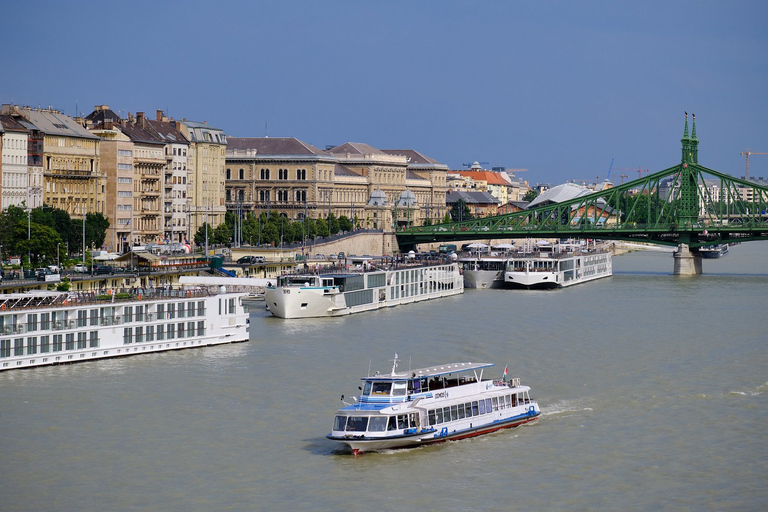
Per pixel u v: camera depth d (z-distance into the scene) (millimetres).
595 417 148000
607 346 199000
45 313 171750
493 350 193125
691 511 117062
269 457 131125
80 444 134375
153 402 151875
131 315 182625
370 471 127188
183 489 121750
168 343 187875
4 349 167375
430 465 129250
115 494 120375
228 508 117125
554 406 153625
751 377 171500
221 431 139625
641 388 163500
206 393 156875
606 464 129750
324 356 185000
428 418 136125
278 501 118875
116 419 143875
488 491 121812
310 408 149625
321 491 121438
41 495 120000
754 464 129500
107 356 179625
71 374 167375
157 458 130375
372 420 133875
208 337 194000
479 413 141125
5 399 152000
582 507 117812
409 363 179125
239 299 199125
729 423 144875
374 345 197375
